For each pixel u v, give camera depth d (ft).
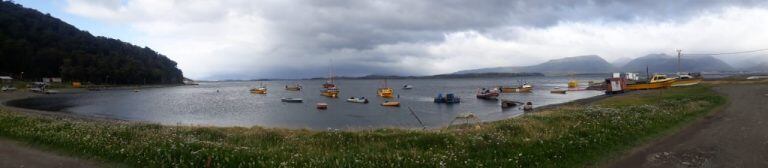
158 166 44.70
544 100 318.65
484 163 44.29
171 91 636.89
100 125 79.46
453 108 268.62
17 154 52.60
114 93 536.42
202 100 400.47
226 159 44.37
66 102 356.18
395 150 52.39
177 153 47.39
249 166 42.88
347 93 527.40
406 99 377.50
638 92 261.03
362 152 50.67
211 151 47.32
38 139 59.88
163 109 291.17
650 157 48.39
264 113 254.27
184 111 274.57
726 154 48.96
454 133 63.67
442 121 190.80
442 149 52.47
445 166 42.57
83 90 582.76
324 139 63.72
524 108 227.40
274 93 557.74
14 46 612.70
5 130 67.62
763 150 50.08
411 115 226.17
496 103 305.32
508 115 202.28
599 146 52.31
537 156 46.55
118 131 65.10
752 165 43.86
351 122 196.13
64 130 66.85
